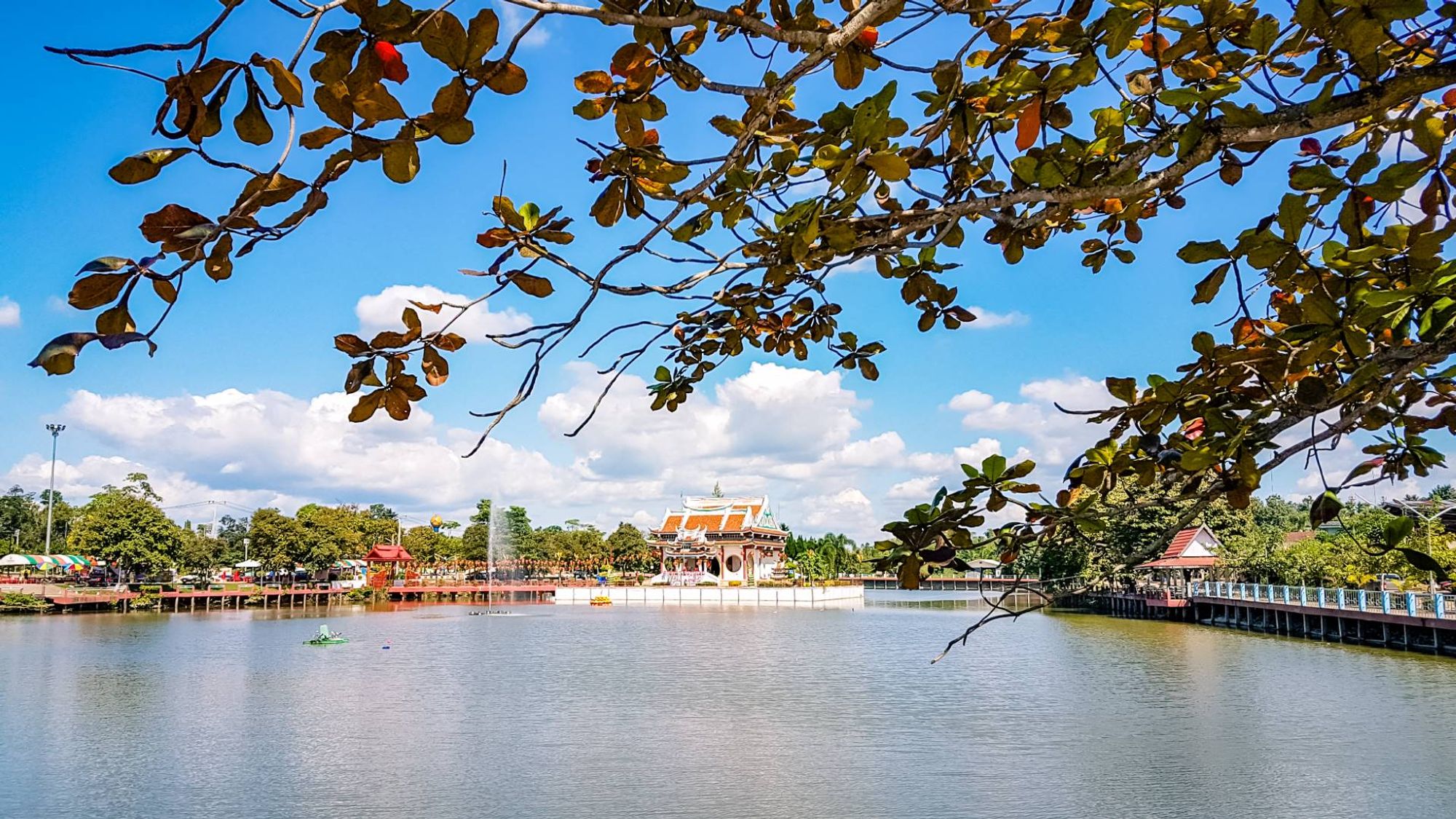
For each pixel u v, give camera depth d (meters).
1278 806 14.63
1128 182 2.20
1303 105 2.04
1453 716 20.47
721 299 3.13
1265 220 2.29
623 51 1.87
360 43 1.51
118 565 67.88
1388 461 2.94
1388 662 28.75
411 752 19.12
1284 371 2.55
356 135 1.59
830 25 2.15
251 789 16.47
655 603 75.56
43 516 83.06
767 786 16.33
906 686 27.02
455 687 27.59
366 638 43.22
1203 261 2.41
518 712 23.44
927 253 2.97
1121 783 16.03
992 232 2.75
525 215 2.25
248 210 1.64
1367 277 2.34
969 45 2.12
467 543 97.62
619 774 17.30
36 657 34.34
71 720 22.44
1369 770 16.38
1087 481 2.79
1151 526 25.78
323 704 24.62
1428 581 31.20
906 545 2.62
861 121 1.81
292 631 46.69
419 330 2.19
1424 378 2.77
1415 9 1.79
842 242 2.18
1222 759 17.42
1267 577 48.06
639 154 2.16
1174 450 2.67
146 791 16.42
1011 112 2.41
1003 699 24.45
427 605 73.19
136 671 30.80
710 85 1.98
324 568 79.88
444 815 14.99
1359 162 2.07
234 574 84.69
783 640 42.38
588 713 23.30
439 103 1.58
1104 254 3.16
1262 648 34.09
